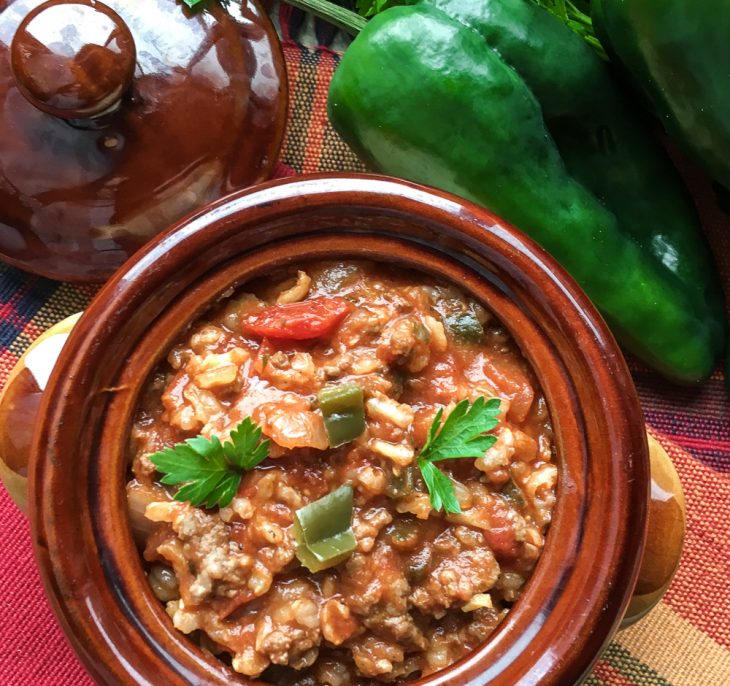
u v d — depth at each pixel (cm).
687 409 43
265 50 42
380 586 34
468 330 36
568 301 34
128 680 33
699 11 37
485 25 40
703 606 42
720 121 39
